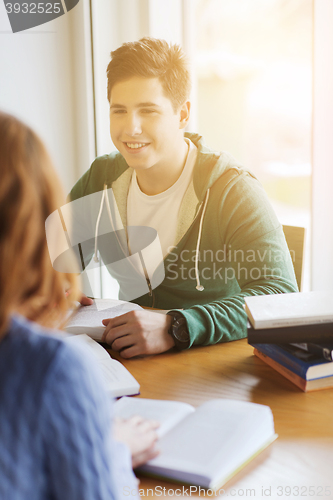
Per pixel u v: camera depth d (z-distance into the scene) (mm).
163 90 1292
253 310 896
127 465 507
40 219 409
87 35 2057
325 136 1928
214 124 2426
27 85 1948
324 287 2035
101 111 2152
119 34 2119
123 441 583
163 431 654
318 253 2021
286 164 2297
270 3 2217
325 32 1861
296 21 2131
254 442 641
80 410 382
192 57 2275
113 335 1014
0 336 395
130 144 1344
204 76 2387
